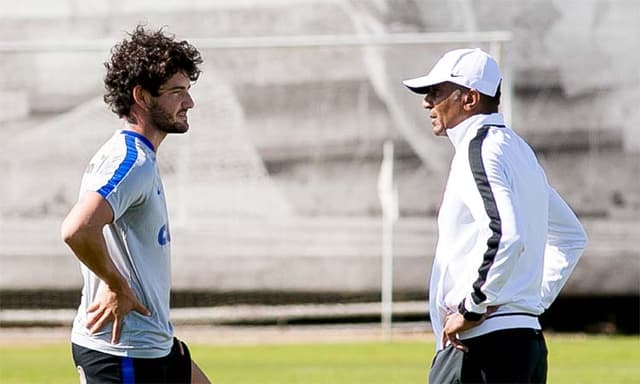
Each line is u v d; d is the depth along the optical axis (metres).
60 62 51.47
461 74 15.65
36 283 51.47
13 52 51.41
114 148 15.49
